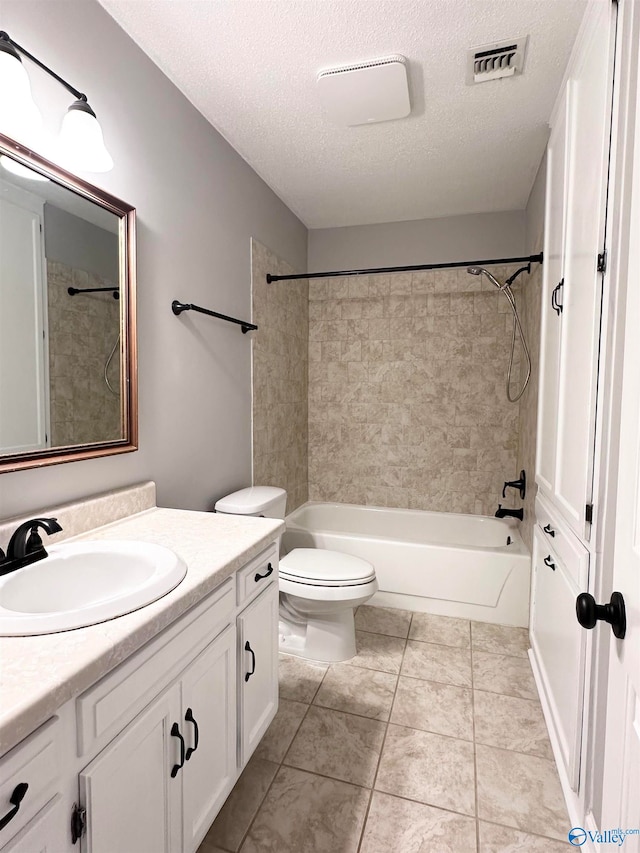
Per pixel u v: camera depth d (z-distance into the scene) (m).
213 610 1.13
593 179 1.23
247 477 2.54
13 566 1.04
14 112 1.06
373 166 2.50
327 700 1.89
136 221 1.61
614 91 1.06
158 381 1.76
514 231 3.09
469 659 2.20
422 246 3.27
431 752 1.62
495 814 1.38
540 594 2.00
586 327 1.26
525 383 2.76
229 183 2.27
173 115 1.81
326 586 2.03
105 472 1.50
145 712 0.89
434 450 3.30
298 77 1.78
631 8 0.97
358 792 1.45
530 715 1.81
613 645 0.85
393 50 1.64
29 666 0.70
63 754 0.70
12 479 1.19
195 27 1.52
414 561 2.68
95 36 1.42
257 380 2.64
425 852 1.26
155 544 1.25
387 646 2.32
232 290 2.32
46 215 1.26
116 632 0.81
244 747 1.32
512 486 2.88
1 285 1.15
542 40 1.59
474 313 3.18
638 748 0.71
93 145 1.22
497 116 2.03
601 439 1.12
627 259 1.00
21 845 0.63
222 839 1.29
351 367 3.45
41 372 1.26
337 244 3.43
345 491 3.50
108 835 0.79
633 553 0.78
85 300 1.40
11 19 1.15
